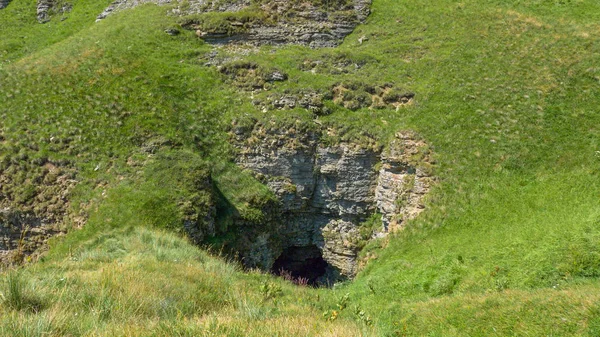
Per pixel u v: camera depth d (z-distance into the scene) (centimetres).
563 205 2084
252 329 1110
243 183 2992
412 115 2955
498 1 4169
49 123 2978
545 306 1241
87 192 2680
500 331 1231
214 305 1503
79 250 2238
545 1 4072
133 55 3575
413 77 3312
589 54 3027
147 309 1301
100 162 2812
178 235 2452
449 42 3594
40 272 1617
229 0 4244
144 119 3052
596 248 1588
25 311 1090
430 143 2719
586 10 3831
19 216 2647
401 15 4159
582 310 1140
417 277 2019
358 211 2959
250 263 2844
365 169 2934
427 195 2528
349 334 1157
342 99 3178
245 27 3962
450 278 1894
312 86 3241
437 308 1549
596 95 2711
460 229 2283
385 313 1738
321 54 3619
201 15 4050
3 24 5094
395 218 2661
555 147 2478
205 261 2106
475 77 3086
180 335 1051
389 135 2902
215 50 3797
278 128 3028
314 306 1711
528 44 3294
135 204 2564
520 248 1850
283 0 4141
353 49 3816
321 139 3002
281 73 3388
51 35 4822
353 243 2923
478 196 2386
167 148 2909
